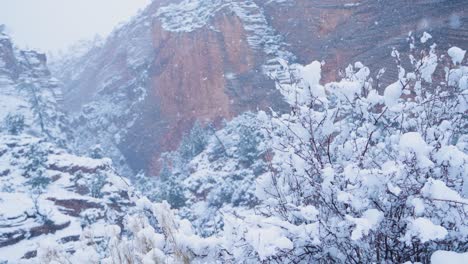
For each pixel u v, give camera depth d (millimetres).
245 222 2383
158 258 2271
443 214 1919
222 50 62531
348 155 2615
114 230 2615
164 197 30016
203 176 37500
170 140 66375
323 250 2137
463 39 27594
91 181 28531
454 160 1973
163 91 71312
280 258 2141
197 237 2402
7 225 15016
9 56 79875
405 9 38156
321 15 52219
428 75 2801
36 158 31828
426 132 2566
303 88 2604
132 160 71188
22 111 67812
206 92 61969
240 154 35719
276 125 2742
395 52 2844
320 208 2309
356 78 2986
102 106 87188
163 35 76625
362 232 1944
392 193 1976
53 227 15977
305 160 2479
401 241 1955
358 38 44281
